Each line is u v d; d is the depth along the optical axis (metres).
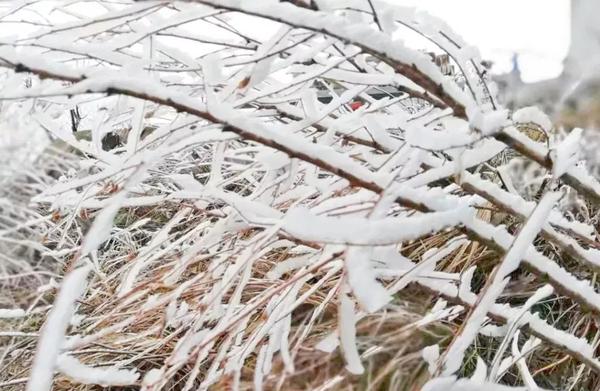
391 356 0.65
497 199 0.61
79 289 0.53
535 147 0.60
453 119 0.71
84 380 0.56
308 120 0.68
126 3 0.71
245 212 0.65
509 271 0.56
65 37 0.63
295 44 0.61
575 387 0.70
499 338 0.73
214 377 0.60
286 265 0.69
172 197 0.71
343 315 0.56
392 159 0.59
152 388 0.57
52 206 0.83
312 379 0.64
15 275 0.85
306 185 0.72
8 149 0.79
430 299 0.71
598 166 0.65
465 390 0.55
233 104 0.64
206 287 0.74
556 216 0.65
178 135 0.68
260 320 0.68
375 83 0.68
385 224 0.52
